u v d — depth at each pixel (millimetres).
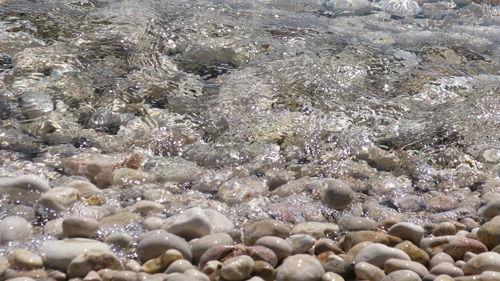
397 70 1771
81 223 1154
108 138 1461
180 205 1257
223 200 1295
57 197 1217
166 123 1514
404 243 1141
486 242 1162
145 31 1847
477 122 1560
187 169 1372
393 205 1311
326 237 1194
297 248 1140
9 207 1218
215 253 1094
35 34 1797
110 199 1271
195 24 1913
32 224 1188
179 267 1070
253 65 1737
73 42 1773
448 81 1723
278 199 1301
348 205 1282
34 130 1467
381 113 1579
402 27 2137
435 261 1122
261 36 1878
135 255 1131
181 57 1767
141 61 1729
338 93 1639
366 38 1981
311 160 1433
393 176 1398
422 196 1339
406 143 1491
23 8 1933
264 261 1090
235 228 1213
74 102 1559
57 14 1911
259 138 1480
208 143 1465
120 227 1185
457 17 2270
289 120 1533
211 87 1646
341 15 2219
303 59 1763
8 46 1733
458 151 1474
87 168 1342
